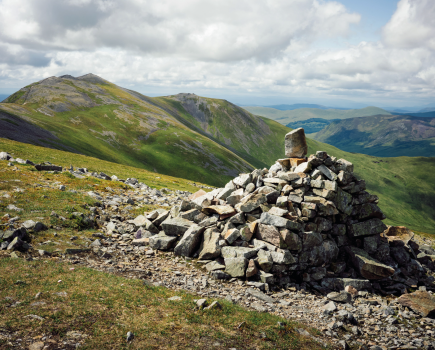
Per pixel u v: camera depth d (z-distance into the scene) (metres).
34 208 21.52
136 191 38.56
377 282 20.03
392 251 22.39
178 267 18.36
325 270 19.67
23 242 15.89
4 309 9.77
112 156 169.38
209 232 20.45
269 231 19.19
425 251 29.62
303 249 19.23
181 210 24.02
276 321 12.81
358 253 20.64
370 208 21.39
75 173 39.22
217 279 17.31
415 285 20.48
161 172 183.88
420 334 14.30
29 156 57.81
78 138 173.50
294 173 21.80
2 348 7.85
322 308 15.73
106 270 15.65
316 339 12.12
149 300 12.49
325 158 22.27
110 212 26.69
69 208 22.83
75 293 11.66
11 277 12.14
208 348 9.67
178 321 11.12
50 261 14.74
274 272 18.02
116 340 9.25
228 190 24.61
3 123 132.00
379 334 14.01
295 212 20.23
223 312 12.55
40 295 11.02
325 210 20.16
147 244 21.33
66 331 9.20
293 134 23.73
